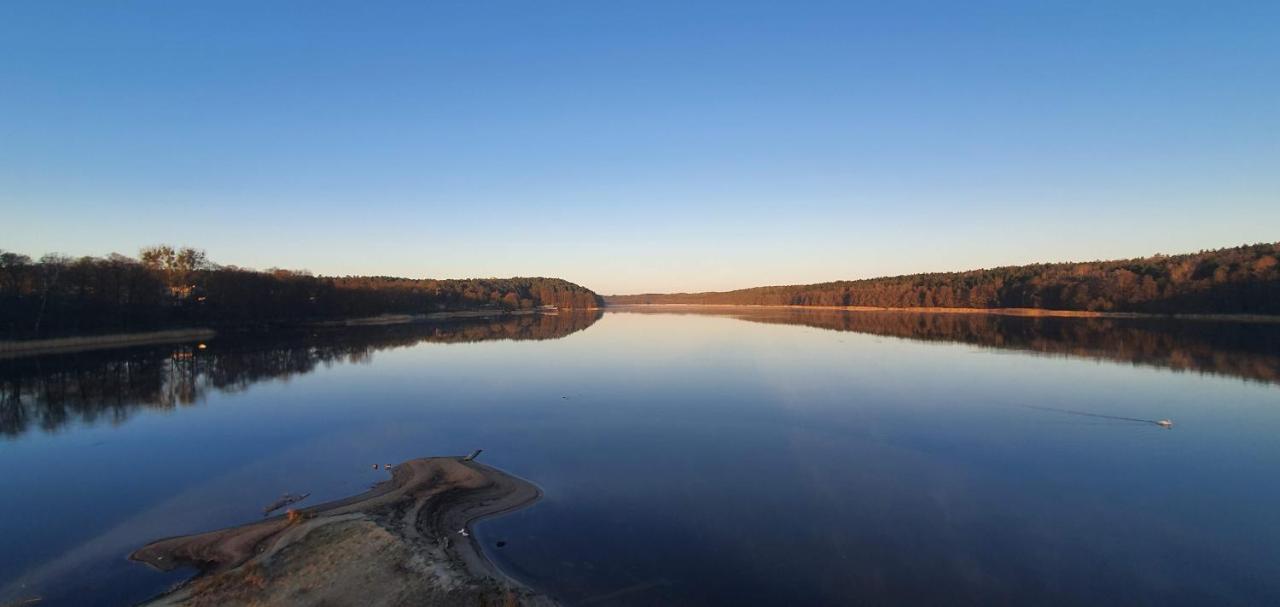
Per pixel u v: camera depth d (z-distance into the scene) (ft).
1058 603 51.90
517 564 58.23
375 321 467.93
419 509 71.26
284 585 50.65
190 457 95.66
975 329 345.92
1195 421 116.26
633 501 75.20
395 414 127.34
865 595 52.95
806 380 166.91
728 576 56.08
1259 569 57.88
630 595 52.65
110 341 258.37
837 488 79.66
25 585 54.60
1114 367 185.57
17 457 95.86
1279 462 90.79
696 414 125.08
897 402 135.85
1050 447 98.89
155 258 364.99
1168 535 65.36
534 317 618.44
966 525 67.67
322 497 77.20
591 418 122.31
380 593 49.32
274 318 369.71
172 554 60.13
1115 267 476.95
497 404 137.59
